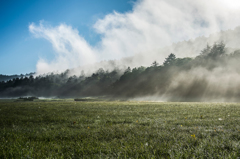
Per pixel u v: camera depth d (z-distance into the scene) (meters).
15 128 7.85
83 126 7.89
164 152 3.73
